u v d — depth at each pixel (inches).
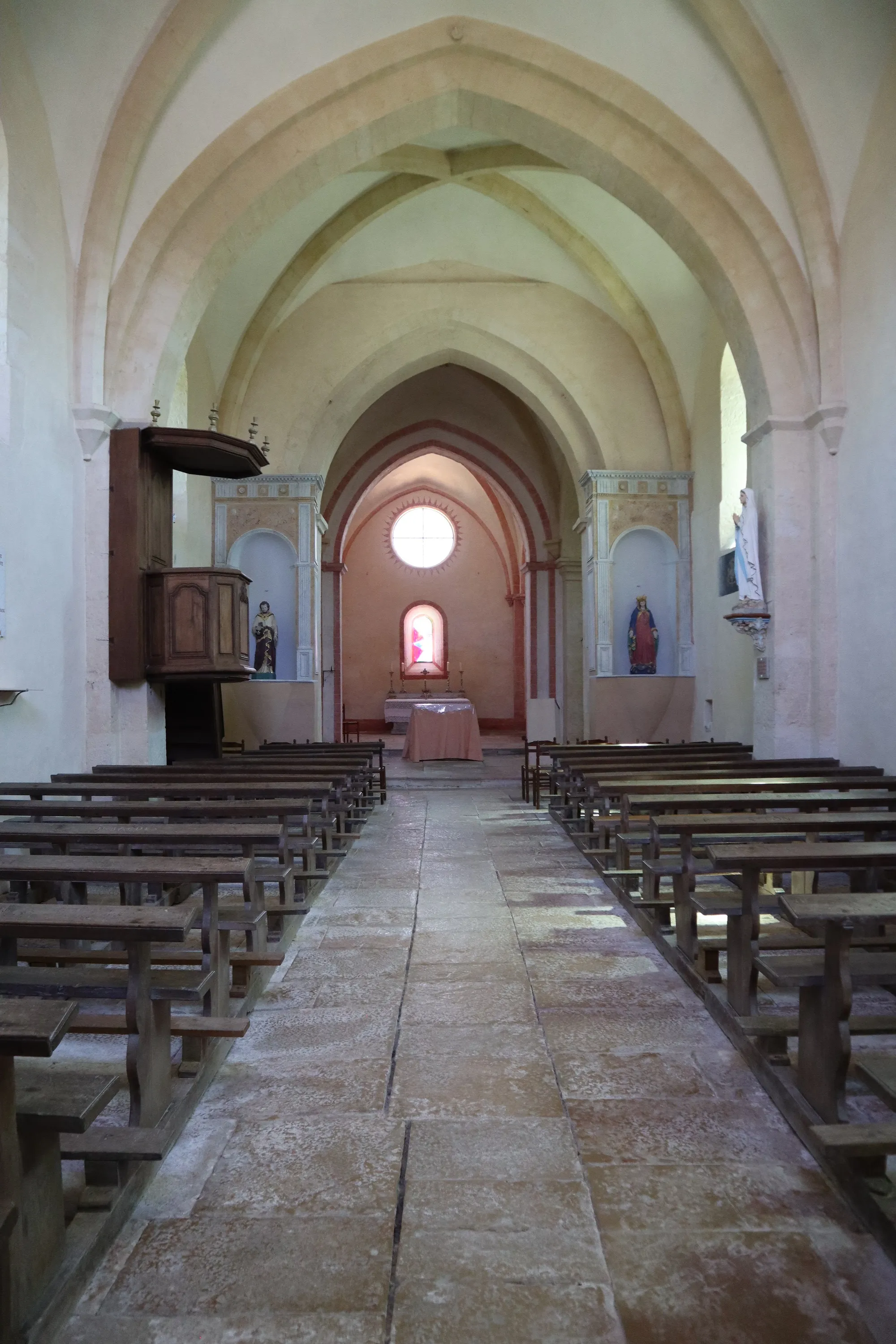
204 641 373.7
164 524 407.5
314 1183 116.0
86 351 364.2
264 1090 142.1
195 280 396.2
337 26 372.8
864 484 360.5
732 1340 88.3
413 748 756.6
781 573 395.2
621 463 622.8
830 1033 120.7
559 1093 140.6
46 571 335.3
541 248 589.0
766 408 401.4
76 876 138.7
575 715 869.2
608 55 378.9
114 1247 102.8
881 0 322.7
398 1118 132.8
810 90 354.0
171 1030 135.7
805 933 216.8
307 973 200.2
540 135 417.7
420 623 1207.6
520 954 213.3
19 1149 87.0
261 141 386.3
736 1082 143.9
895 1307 92.8
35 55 326.0
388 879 299.0
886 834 236.7
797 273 388.5
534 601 925.2
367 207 537.3
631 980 193.9
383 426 882.8
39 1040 77.5
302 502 613.6
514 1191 113.6
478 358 652.7
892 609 339.3
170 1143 120.0
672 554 617.3
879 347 347.3
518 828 405.4
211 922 145.3
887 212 339.3
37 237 331.0
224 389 595.2
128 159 359.6
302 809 213.9
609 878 276.4
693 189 397.7
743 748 452.1
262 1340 89.0
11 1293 84.0
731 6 340.5
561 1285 96.2
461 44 382.9
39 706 328.8
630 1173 117.5
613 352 624.7
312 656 611.8
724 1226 106.0
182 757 487.5
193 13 338.0
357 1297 94.8
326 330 622.2
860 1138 101.6
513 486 929.5
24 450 318.3
